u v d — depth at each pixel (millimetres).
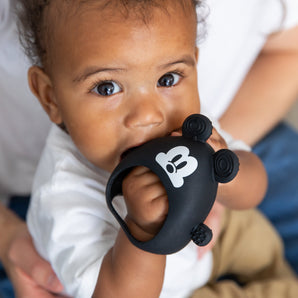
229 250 923
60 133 694
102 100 543
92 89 545
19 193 1054
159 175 455
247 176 672
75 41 534
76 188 642
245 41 1009
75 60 541
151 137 554
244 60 1038
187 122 482
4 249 859
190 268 757
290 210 1078
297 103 1599
